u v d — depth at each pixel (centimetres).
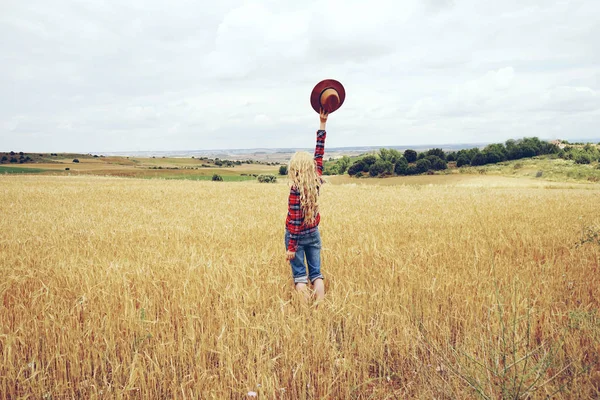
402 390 280
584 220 980
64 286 460
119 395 259
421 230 845
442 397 255
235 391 266
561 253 618
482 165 8412
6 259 578
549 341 320
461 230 836
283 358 304
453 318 368
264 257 560
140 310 353
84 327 338
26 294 438
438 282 439
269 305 410
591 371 265
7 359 290
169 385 281
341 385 277
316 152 438
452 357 302
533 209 1345
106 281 451
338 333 353
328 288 467
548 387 244
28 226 952
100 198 1928
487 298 394
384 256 551
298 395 274
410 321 359
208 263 496
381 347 320
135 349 303
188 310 369
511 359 277
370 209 1380
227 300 391
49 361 290
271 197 2067
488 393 242
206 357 318
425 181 6888
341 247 636
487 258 560
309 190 402
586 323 318
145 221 1073
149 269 489
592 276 470
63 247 680
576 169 6906
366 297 400
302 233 413
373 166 8331
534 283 440
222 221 1041
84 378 295
